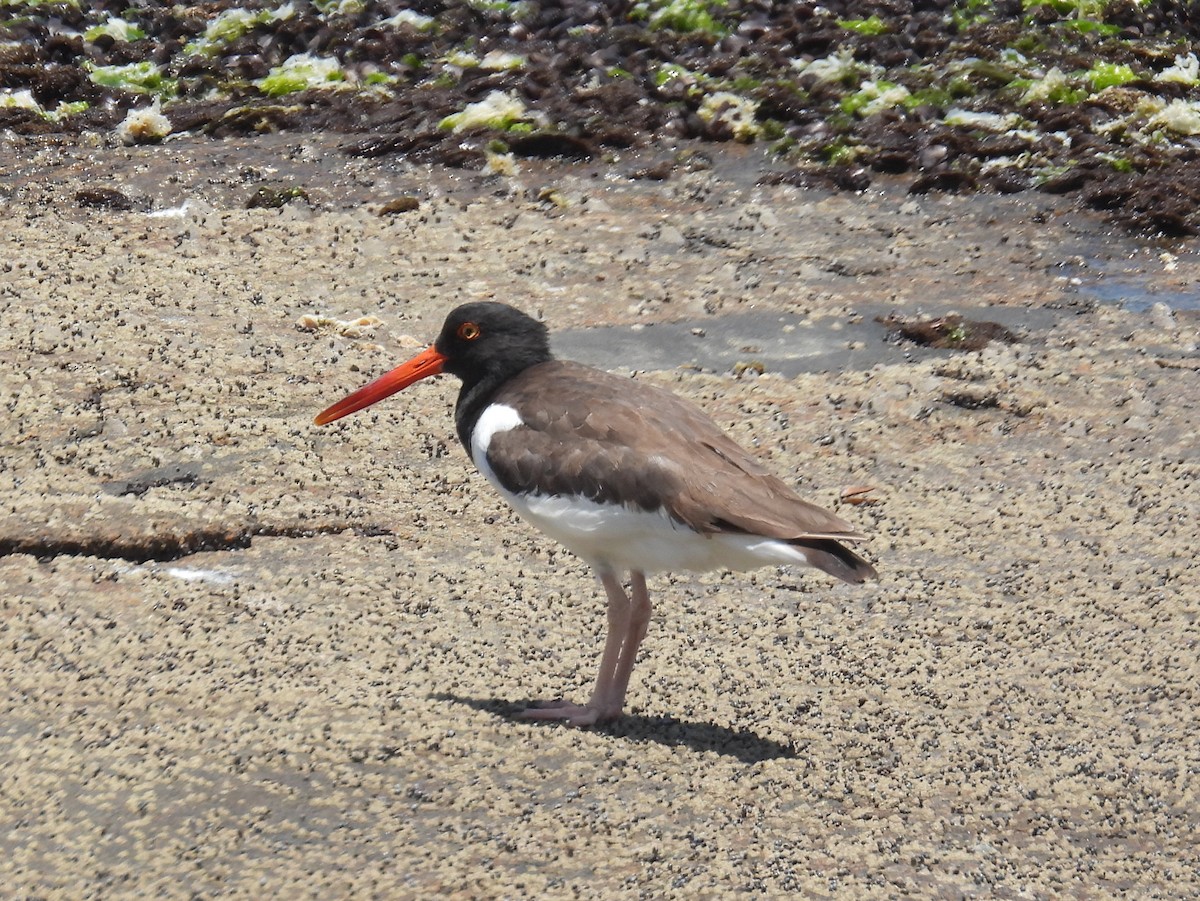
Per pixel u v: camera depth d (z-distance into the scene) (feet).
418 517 39.01
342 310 51.65
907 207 64.08
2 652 31.89
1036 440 44.98
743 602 36.22
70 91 72.64
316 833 26.58
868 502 41.14
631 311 53.06
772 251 59.26
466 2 77.97
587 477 29.53
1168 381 49.08
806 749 30.35
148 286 52.08
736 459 29.43
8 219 58.18
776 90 71.15
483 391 33.42
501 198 63.52
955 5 78.33
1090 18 78.13
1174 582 37.52
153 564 36.35
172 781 27.76
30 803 26.94
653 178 66.03
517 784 28.40
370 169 66.03
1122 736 31.35
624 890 25.57
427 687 31.58
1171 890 26.73
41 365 45.32
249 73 75.05
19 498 37.99
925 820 28.27
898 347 51.34
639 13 76.89
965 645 34.65
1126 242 61.67
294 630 33.55
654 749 29.81
